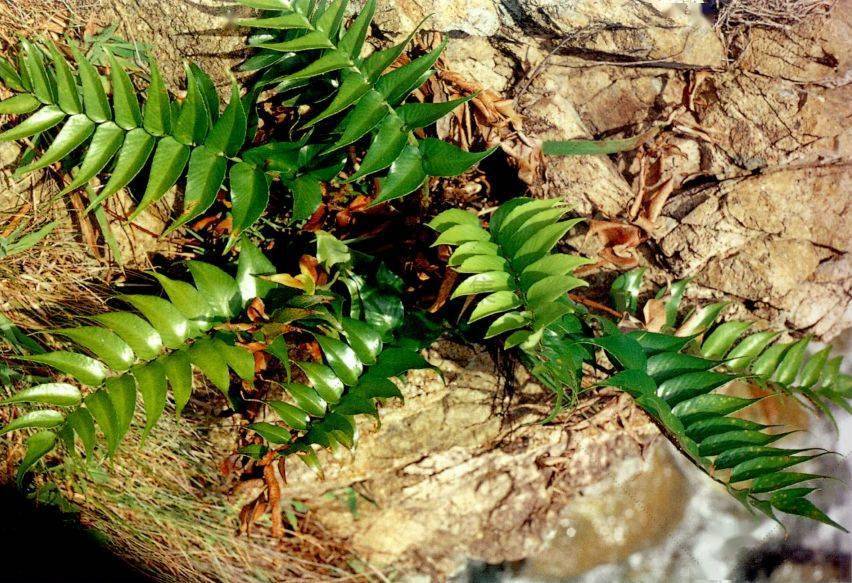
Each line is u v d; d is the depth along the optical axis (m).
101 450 1.02
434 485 1.20
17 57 0.96
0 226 0.98
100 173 1.00
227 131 0.93
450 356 1.10
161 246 1.04
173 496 1.08
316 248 1.03
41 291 0.99
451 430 1.14
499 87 1.08
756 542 1.30
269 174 0.97
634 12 1.01
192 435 1.07
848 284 1.10
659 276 1.10
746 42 1.05
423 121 0.93
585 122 1.12
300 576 1.19
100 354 0.87
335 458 1.14
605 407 1.17
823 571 1.31
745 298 1.09
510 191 1.08
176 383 0.87
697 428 0.92
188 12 0.98
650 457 1.26
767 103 1.06
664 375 0.94
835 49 1.04
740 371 1.08
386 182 0.94
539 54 1.05
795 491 0.91
